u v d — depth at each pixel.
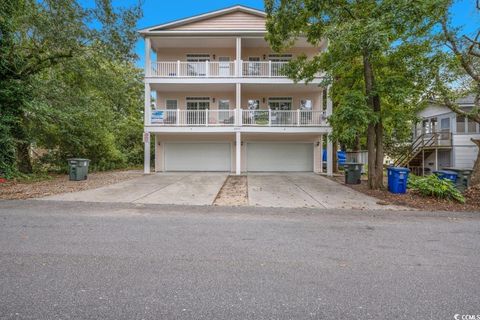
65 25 11.40
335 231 5.08
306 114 16.98
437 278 3.19
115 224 5.39
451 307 2.59
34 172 14.02
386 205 7.65
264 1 11.03
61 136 15.02
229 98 18.41
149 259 3.66
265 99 18.41
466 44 10.09
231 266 3.47
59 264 3.46
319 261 3.67
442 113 17.97
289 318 2.38
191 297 2.72
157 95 18.38
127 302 2.61
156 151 18.34
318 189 10.59
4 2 10.95
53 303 2.57
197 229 5.12
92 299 2.65
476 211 6.90
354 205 7.65
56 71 13.88
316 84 16.45
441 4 8.02
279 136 18.36
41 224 5.30
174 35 16.41
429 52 9.41
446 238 4.71
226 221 5.75
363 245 4.32
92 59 13.06
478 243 4.46
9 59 11.72
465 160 16.73
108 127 17.47
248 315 2.42
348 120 9.84
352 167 12.05
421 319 2.40
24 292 2.76
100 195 8.80
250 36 16.53
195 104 18.48
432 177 8.93
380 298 2.74
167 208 7.02
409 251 4.07
